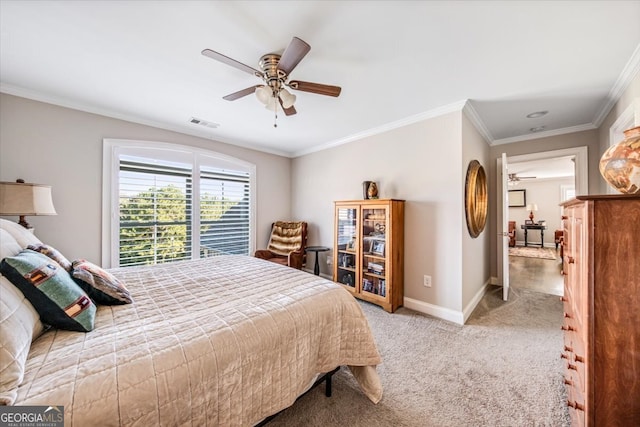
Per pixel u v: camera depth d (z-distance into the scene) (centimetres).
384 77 210
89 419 68
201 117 302
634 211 84
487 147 380
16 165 234
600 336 89
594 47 169
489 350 206
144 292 154
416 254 295
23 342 81
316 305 142
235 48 174
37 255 114
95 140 277
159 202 324
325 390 161
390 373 177
